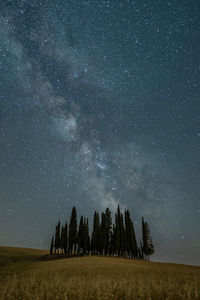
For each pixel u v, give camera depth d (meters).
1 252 62.31
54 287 14.27
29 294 12.66
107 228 60.31
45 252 69.94
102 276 19.61
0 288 14.61
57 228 64.25
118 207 64.44
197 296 11.14
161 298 11.62
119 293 12.50
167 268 28.41
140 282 14.18
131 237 60.47
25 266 34.00
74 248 58.03
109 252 57.84
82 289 12.84
